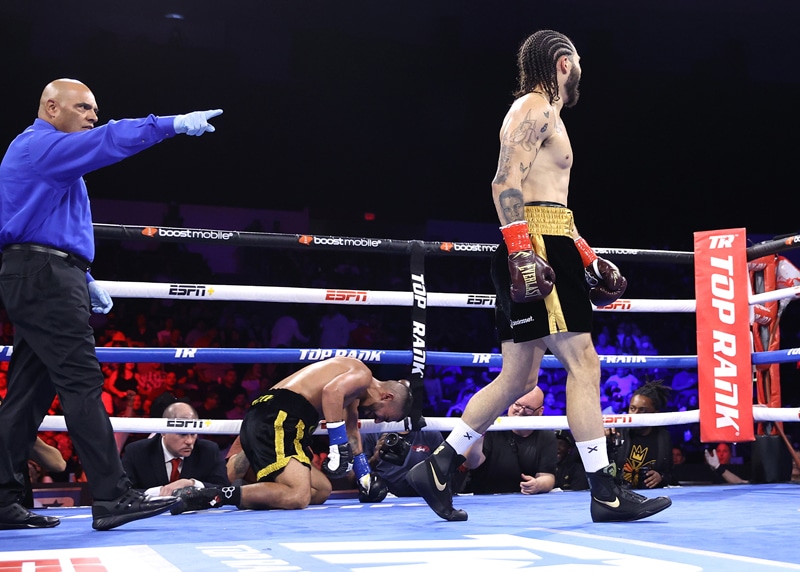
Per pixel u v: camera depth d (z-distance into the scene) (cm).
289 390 347
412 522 256
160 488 322
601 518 247
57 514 316
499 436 424
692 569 150
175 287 343
